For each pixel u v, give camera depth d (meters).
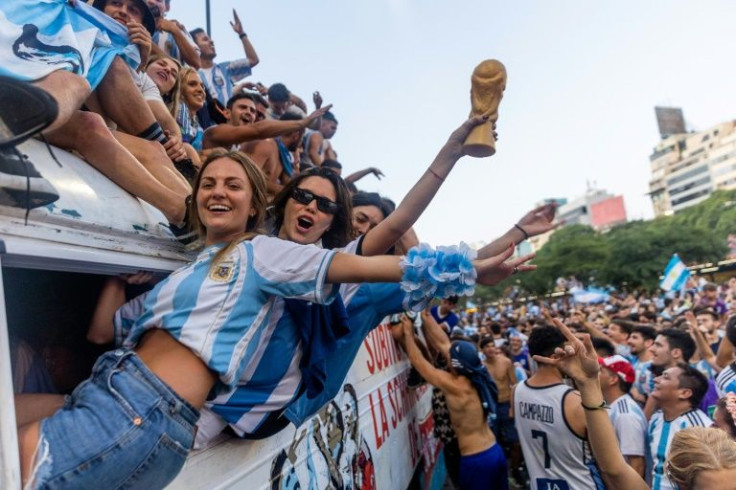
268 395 1.83
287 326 1.88
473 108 2.11
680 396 3.69
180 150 2.82
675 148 142.88
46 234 1.33
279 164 5.30
